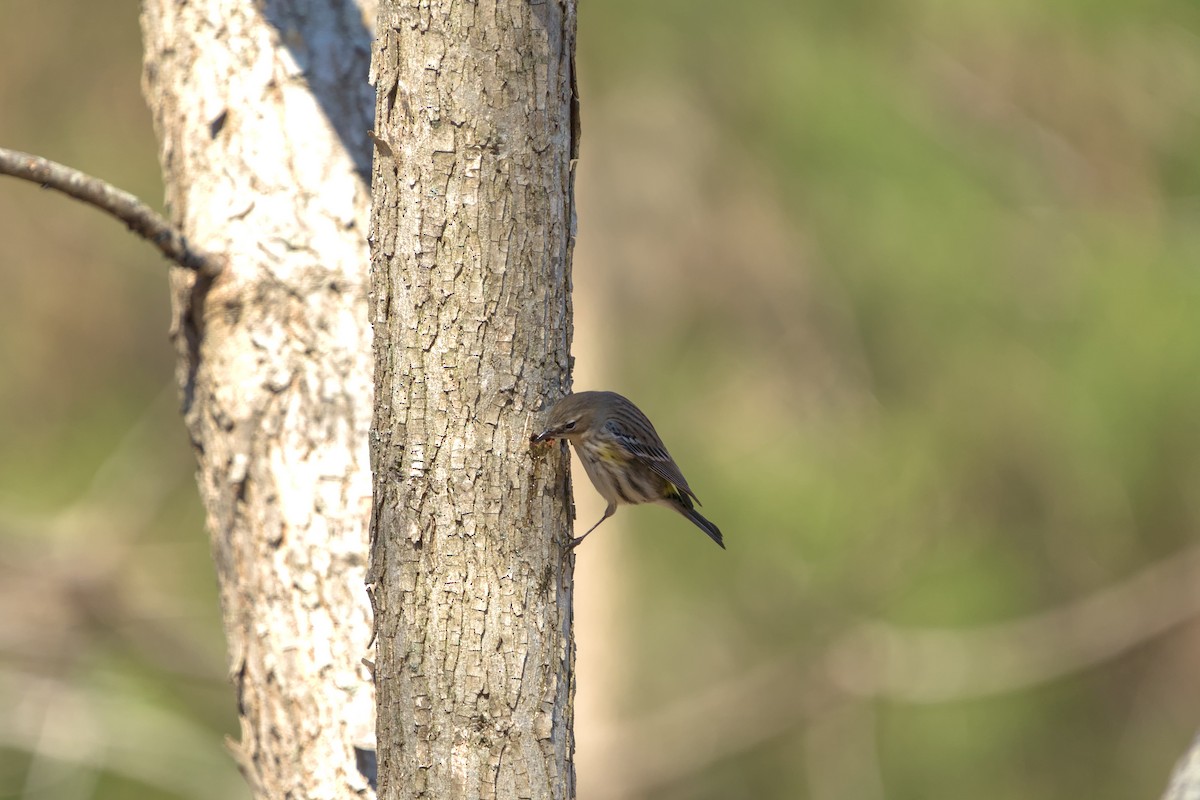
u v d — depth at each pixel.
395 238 5.14
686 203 18.16
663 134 18.00
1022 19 15.66
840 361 17.45
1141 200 15.95
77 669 16.81
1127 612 17.14
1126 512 16.12
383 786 5.19
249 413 6.53
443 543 5.11
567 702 5.23
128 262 19.66
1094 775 18.27
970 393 15.97
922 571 17.20
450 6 5.05
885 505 16.80
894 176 15.38
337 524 6.37
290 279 6.67
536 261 5.17
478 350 5.11
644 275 18.36
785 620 17.98
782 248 17.75
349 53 7.04
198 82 7.02
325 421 6.50
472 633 5.09
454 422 5.11
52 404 19.28
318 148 6.87
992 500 16.81
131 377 19.66
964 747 17.84
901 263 15.57
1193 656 18.22
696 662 18.47
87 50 19.39
